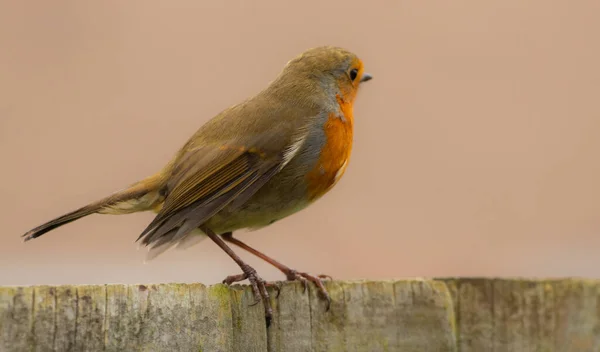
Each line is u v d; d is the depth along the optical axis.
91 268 14.03
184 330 7.00
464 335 8.00
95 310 6.67
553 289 7.89
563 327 7.80
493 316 7.97
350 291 7.99
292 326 7.85
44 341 6.47
